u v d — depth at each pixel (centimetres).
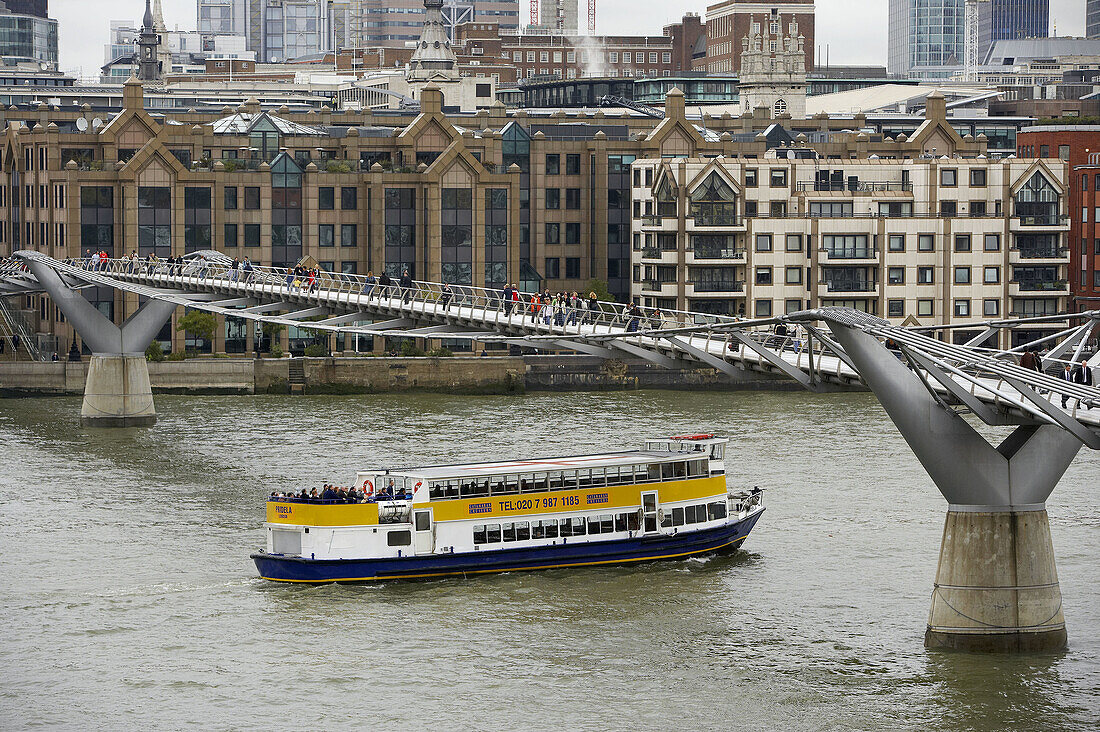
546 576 9606
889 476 12188
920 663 7888
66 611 8862
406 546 9481
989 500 7906
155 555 10025
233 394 18562
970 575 7962
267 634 8488
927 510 11038
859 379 8612
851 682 7688
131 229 19762
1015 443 8044
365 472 9644
